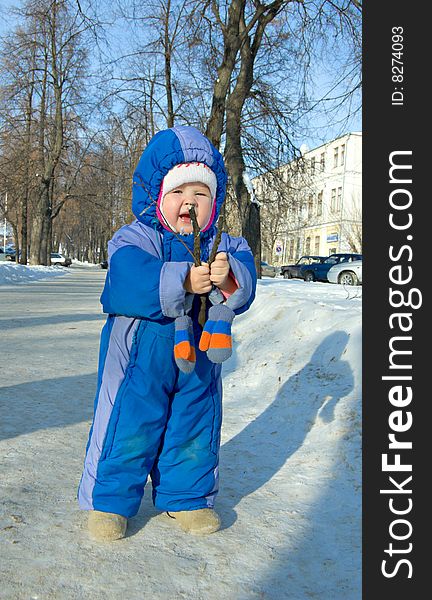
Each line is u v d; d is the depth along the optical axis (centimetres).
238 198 1566
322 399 399
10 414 410
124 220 3922
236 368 566
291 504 275
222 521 254
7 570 205
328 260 2794
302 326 565
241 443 364
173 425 241
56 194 4259
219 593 198
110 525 230
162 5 1688
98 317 1084
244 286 237
